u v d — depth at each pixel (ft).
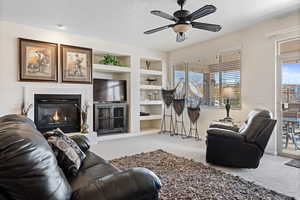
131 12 11.13
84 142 7.71
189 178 8.41
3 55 12.42
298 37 11.55
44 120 14.15
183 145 14.64
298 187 7.75
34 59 13.42
